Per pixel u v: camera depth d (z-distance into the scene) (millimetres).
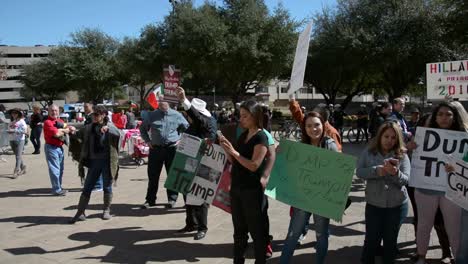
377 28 25719
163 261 5195
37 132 16875
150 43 32250
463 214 4234
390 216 4355
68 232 6359
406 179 4254
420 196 4688
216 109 27109
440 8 24453
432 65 6723
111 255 5398
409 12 24609
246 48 27141
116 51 49469
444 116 4617
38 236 6168
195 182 5820
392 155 4363
